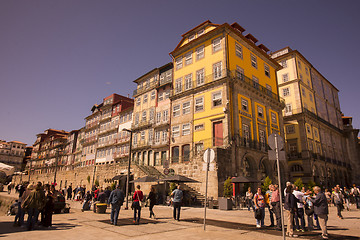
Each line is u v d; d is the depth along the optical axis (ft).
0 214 99.04
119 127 138.21
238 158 72.28
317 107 133.69
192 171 72.84
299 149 111.55
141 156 110.83
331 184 119.34
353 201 68.13
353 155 151.02
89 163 161.48
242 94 83.41
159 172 86.38
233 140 73.31
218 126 78.28
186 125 88.12
